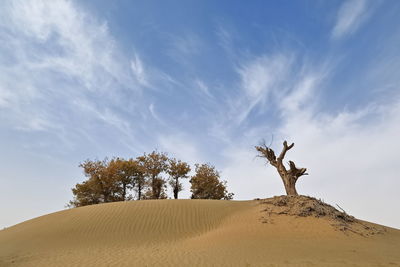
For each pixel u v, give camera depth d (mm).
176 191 49688
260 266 10453
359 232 17953
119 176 47156
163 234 19578
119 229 20469
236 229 18203
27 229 22500
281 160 26656
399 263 10859
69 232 20312
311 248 13703
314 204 20891
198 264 10969
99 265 11555
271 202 22969
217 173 50500
